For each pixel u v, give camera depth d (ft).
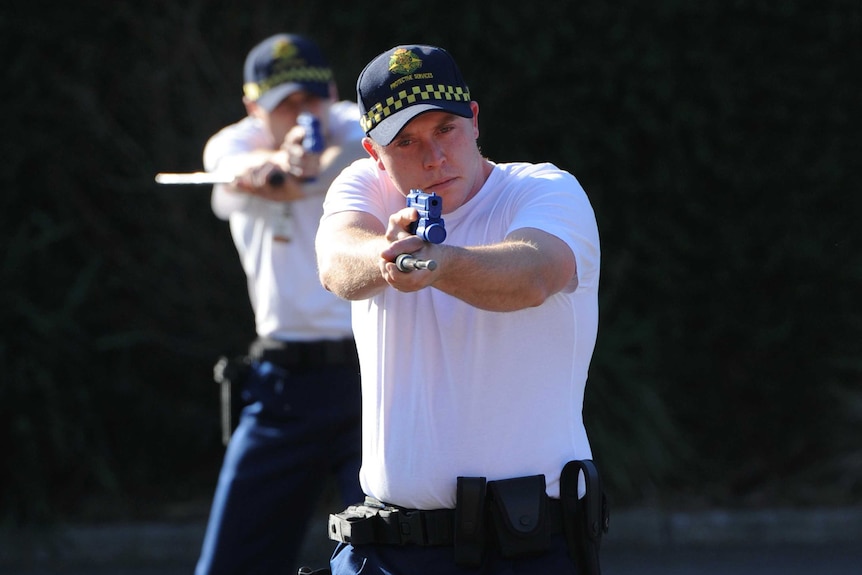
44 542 81.41
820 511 84.23
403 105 30.55
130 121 86.28
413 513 31.78
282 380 52.70
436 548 31.63
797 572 75.56
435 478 31.32
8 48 84.48
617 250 87.92
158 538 81.71
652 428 87.40
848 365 89.15
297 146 51.96
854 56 87.30
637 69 85.92
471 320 30.86
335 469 53.42
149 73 85.81
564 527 31.50
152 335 86.69
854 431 89.92
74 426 85.10
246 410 53.67
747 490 88.53
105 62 85.56
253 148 58.44
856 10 86.07
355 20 85.76
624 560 79.15
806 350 89.61
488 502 31.04
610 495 86.74
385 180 33.53
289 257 52.90
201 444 88.07
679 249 88.28
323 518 84.17
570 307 31.09
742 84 86.63
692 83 86.53
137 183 86.22
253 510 52.90
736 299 88.89
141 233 87.04
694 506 86.38
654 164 87.25
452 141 31.22
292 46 56.65
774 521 83.46
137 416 87.25
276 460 52.75
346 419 52.70
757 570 76.23
